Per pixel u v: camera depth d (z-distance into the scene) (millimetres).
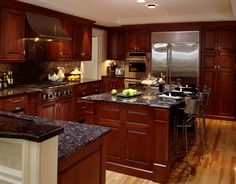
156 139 3305
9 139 1303
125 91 3877
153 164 3350
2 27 4203
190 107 3580
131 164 3502
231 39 6527
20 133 1199
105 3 5164
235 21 6340
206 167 3719
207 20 6492
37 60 5207
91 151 1754
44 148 1199
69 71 6625
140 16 6730
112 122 3594
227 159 4027
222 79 6691
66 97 5402
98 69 7781
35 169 1183
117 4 5258
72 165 1551
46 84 5227
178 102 3516
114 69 8094
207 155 4191
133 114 3459
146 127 3385
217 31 6641
